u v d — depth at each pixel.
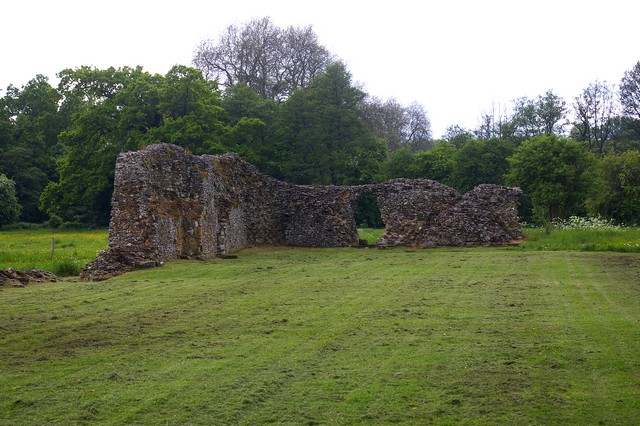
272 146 59.38
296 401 8.54
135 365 10.23
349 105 59.38
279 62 69.62
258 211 36.66
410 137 96.62
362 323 13.16
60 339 12.02
